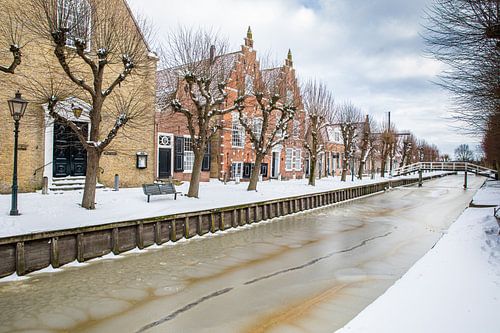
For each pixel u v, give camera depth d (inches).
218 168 1181.7
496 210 565.0
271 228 633.6
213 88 778.2
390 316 221.3
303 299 308.7
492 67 385.1
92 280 348.5
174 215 515.8
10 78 607.8
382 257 448.8
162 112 904.3
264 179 1343.5
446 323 210.5
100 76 507.2
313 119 1183.6
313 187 1101.1
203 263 412.5
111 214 492.7
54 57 644.1
